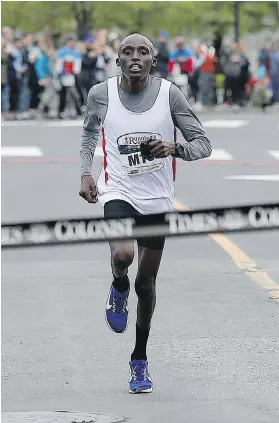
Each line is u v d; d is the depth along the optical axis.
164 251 22.41
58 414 11.80
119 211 12.37
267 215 9.45
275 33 101.88
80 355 14.42
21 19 92.12
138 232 9.47
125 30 93.44
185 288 18.56
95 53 58.44
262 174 34.88
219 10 97.56
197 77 67.88
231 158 39.62
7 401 12.40
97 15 89.06
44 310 17.05
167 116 12.42
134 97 12.40
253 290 18.39
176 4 94.56
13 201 29.53
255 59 95.81
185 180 33.56
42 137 47.72
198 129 12.43
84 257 21.97
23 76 58.31
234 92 67.00
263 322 16.09
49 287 18.84
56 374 13.55
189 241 23.62
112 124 12.45
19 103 58.59
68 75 58.19
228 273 19.94
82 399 12.46
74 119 58.16
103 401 12.37
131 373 12.77
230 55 67.25
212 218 9.48
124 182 12.48
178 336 15.29
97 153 40.12
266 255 21.92
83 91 59.06
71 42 58.50
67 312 16.89
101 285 18.98
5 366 13.91
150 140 12.14
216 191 31.00
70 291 18.50
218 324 15.98
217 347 14.71
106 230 9.48
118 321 12.76
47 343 15.04
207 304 17.31
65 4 90.38
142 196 12.50
